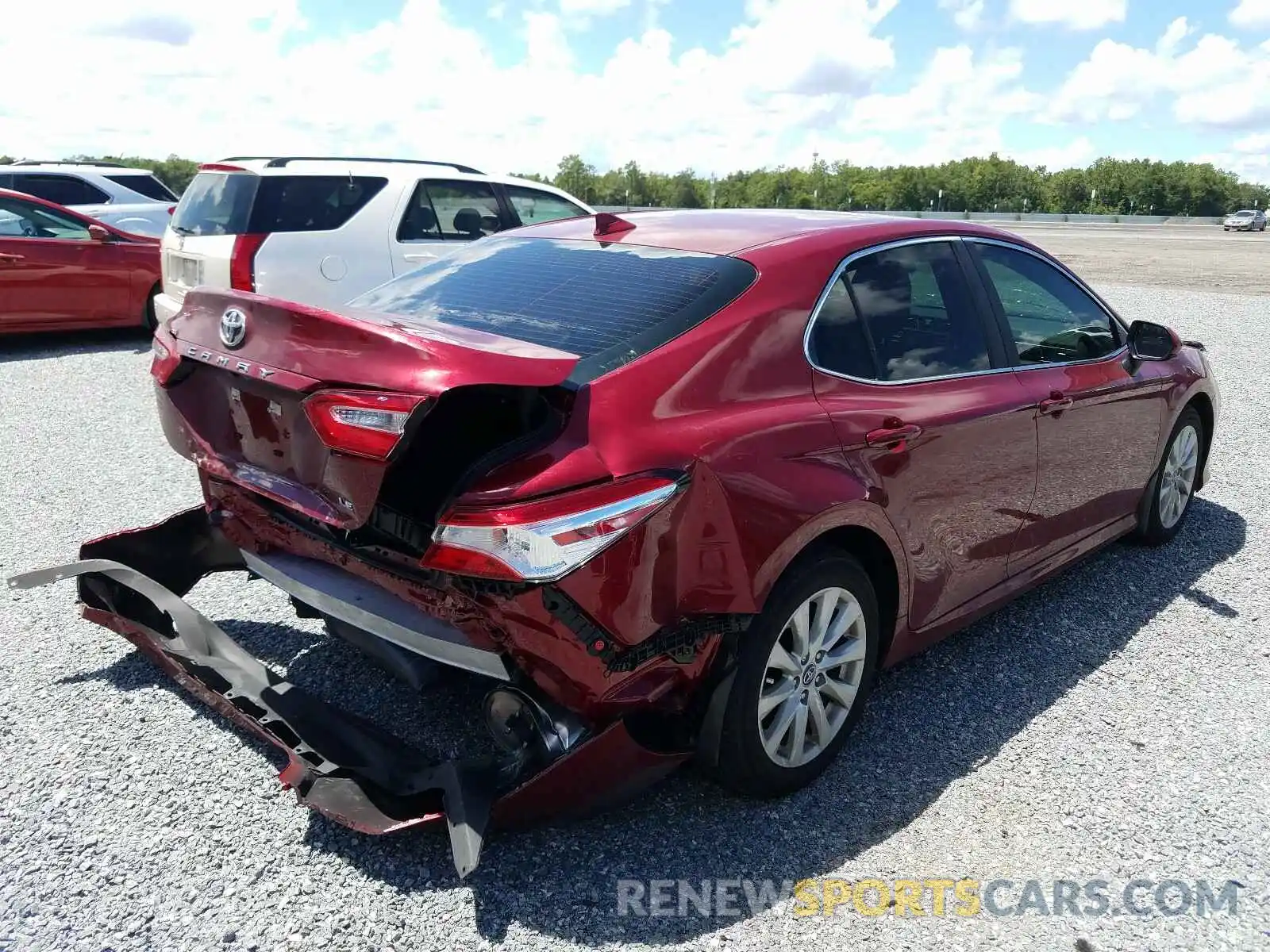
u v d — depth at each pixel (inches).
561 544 88.9
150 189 581.9
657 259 122.3
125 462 241.0
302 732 107.7
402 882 99.3
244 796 111.8
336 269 302.2
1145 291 651.5
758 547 101.3
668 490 94.6
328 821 107.8
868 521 115.1
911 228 137.3
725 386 105.8
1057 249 1203.2
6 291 381.4
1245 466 257.1
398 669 112.4
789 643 111.0
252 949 89.8
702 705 104.1
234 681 117.5
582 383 97.6
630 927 94.4
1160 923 97.5
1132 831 111.3
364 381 92.0
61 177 531.2
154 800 110.3
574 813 98.7
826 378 116.3
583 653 92.7
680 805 113.5
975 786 118.9
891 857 106.1
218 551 142.6
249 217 291.1
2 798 109.5
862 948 93.2
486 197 343.6
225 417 113.3
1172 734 131.3
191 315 118.5
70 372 353.4
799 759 113.9
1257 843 109.7
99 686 134.4
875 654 122.7
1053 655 152.8
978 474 133.6
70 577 128.0
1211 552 197.2
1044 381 148.3
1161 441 183.9
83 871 98.9
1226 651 155.1
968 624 143.5
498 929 93.6
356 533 108.4
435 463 103.7
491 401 103.0
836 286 121.8
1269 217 2716.5
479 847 89.4
